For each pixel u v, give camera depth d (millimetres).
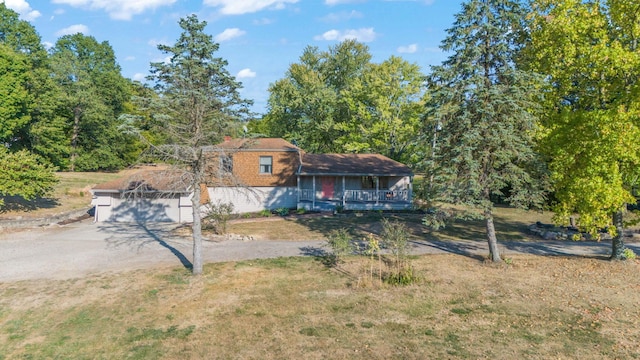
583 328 10562
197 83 15484
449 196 15688
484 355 9203
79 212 31062
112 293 13508
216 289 13781
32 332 10820
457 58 15656
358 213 30797
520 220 28125
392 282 14133
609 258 17172
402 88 39062
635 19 15047
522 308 11945
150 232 24469
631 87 14711
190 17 14797
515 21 15633
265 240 21906
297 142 48375
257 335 10391
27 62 34438
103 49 59344
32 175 26359
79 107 50719
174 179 16422
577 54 15938
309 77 49188
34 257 18312
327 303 12461
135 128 14766
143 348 9828
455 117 15609
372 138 40125
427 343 9812
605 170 13859
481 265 16484
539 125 15867
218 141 16906
